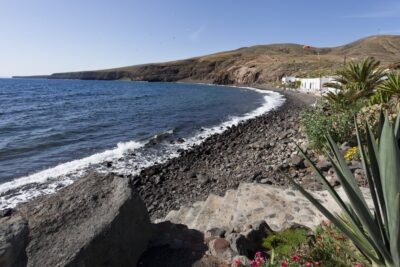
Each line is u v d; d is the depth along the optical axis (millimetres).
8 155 15359
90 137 20438
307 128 11695
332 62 118188
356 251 3283
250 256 3945
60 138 19906
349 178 2604
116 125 25641
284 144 14297
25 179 11609
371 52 164250
